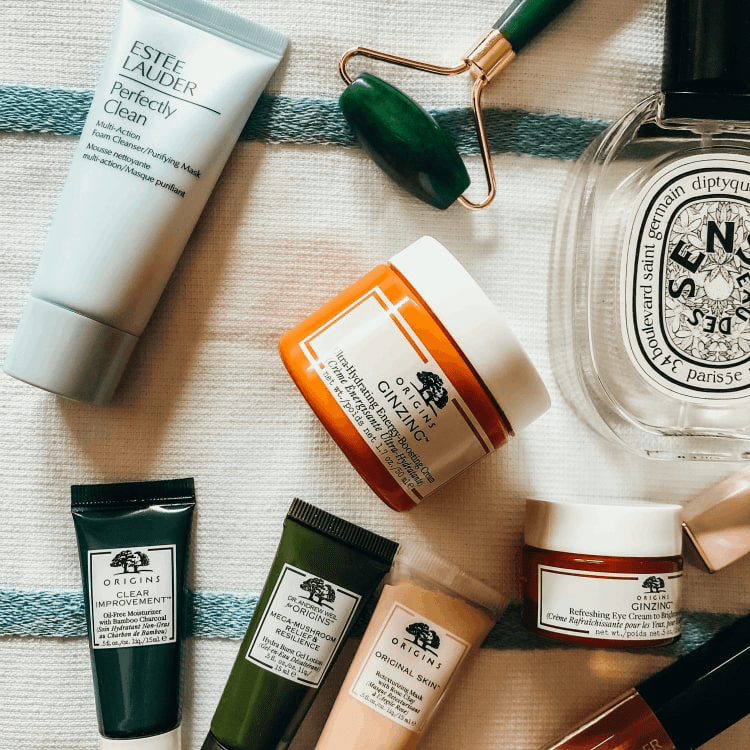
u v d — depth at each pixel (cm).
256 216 47
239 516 48
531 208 48
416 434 39
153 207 42
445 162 43
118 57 41
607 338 44
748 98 40
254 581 48
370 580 44
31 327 42
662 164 42
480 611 45
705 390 43
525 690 49
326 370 39
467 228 48
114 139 41
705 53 39
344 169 47
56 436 48
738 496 47
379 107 42
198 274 47
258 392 48
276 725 44
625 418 46
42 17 46
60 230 42
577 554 43
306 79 46
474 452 41
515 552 49
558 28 47
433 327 38
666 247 43
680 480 49
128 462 48
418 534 49
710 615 49
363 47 46
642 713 45
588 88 47
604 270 44
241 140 47
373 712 44
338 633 45
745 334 43
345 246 48
